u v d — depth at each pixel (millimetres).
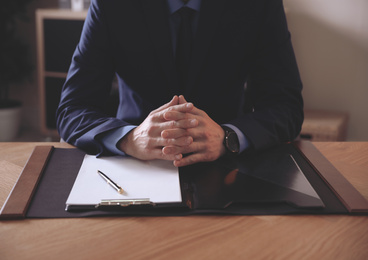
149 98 1367
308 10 2939
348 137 3055
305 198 814
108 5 1291
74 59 1337
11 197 807
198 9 1288
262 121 1136
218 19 1284
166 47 1295
